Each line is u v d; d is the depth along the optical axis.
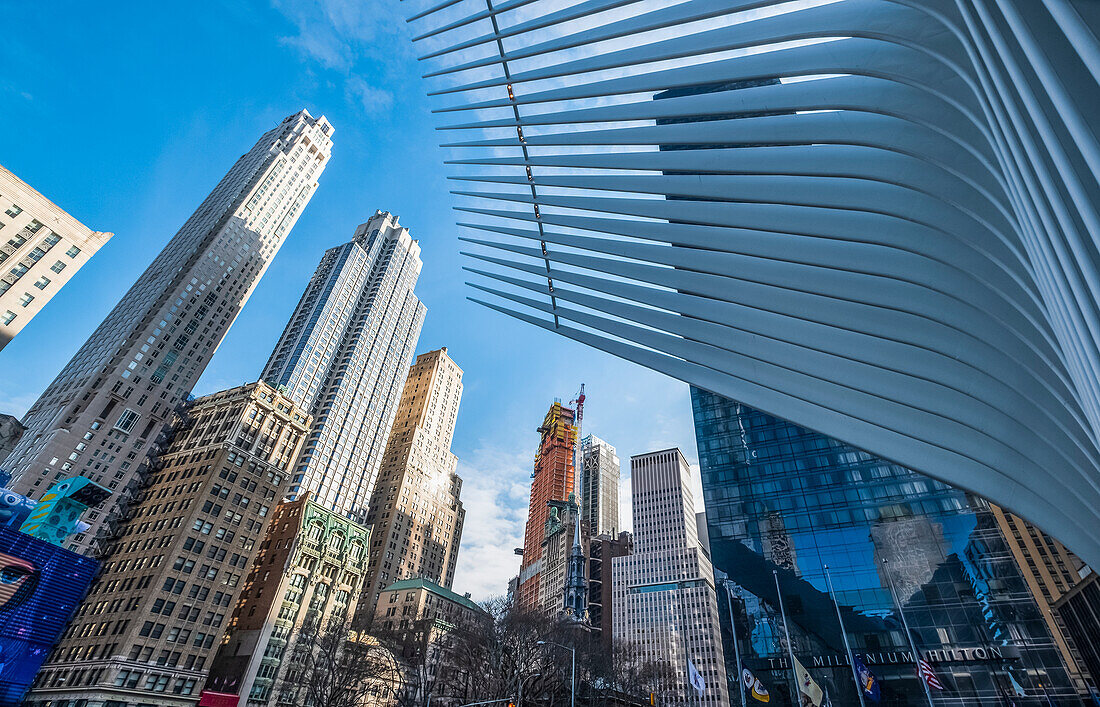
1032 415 15.42
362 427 142.50
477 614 60.38
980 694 52.12
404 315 175.12
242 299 136.00
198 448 82.94
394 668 64.25
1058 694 50.12
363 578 94.31
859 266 16.11
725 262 19.14
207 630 69.44
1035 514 18.17
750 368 21.38
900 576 59.72
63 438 95.44
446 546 152.25
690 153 17.58
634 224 20.58
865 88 13.31
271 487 84.38
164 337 114.94
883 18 11.68
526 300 25.69
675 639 148.62
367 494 138.00
